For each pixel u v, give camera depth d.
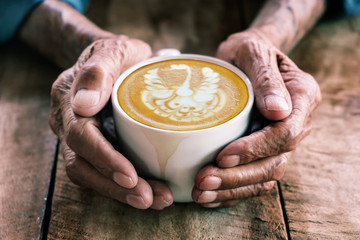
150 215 0.37
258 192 0.37
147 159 0.34
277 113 0.35
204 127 0.33
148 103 0.35
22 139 0.45
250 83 0.37
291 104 0.36
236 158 0.34
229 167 0.34
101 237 0.35
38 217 0.37
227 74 0.38
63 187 0.39
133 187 0.34
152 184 0.35
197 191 0.34
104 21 0.61
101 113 0.38
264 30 0.50
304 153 0.42
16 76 0.53
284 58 0.42
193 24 0.61
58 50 0.54
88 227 0.36
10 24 0.55
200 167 0.34
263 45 0.41
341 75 0.52
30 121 0.47
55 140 0.45
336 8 0.61
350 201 0.38
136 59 0.43
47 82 0.52
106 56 0.38
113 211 0.37
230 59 0.44
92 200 0.38
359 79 0.51
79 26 0.51
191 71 0.39
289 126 0.35
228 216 0.37
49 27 0.53
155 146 0.33
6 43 0.58
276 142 0.35
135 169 0.35
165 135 0.32
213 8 0.64
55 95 0.40
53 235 0.35
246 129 0.35
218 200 0.36
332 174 0.40
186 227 0.36
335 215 0.37
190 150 0.33
